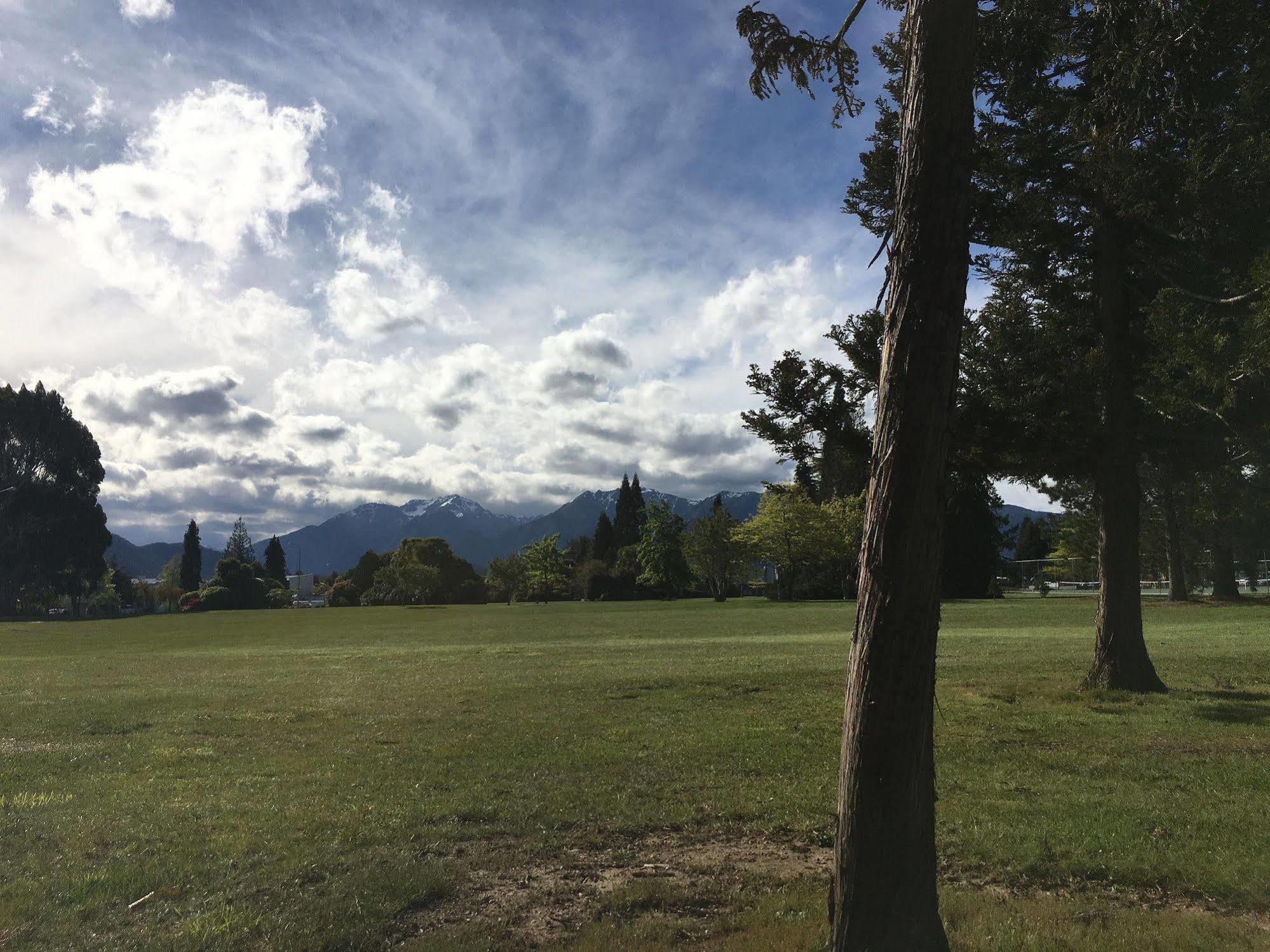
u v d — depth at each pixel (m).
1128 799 8.20
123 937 5.53
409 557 117.50
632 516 130.50
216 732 13.62
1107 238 14.57
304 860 7.02
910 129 4.55
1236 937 5.11
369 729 13.61
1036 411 14.57
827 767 10.05
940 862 6.79
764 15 6.26
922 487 4.33
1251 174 11.41
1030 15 11.11
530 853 7.26
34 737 13.52
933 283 4.41
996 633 29.97
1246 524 44.38
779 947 5.04
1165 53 9.59
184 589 149.12
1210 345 10.78
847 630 36.81
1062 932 5.19
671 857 7.15
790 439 14.05
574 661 24.78
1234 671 17.17
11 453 93.00
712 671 20.56
